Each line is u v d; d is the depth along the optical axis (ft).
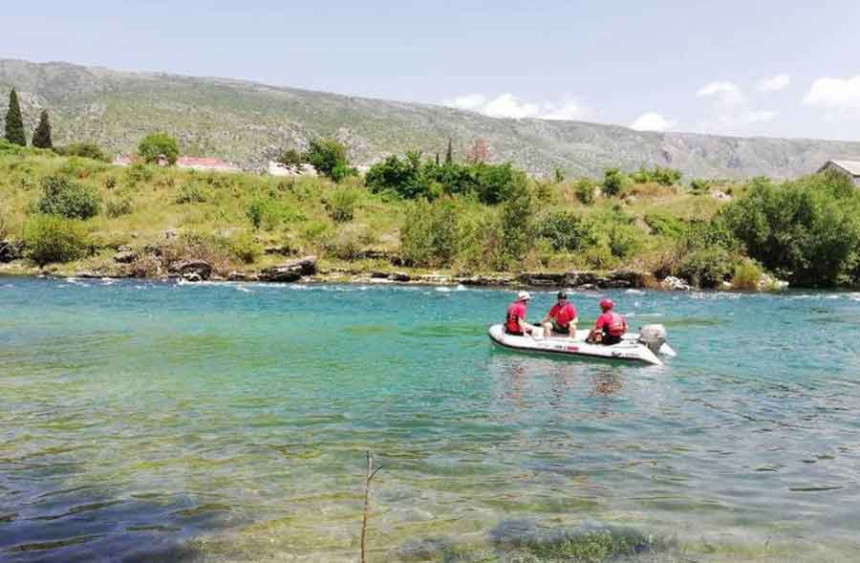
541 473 23.86
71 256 117.60
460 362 46.37
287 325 63.52
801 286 131.64
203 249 117.70
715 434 29.43
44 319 64.03
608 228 144.25
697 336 62.13
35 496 21.06
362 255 126.93
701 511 20.51
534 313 81.05
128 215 137.59
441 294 98.58
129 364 43.21
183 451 25.73
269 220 139.74
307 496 21.31
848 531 19.13
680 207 167.53
